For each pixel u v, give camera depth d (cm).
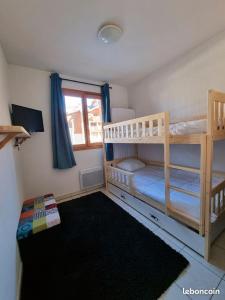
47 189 293
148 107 337
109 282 133
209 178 136
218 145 228
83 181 329
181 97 266
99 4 147
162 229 196
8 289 100
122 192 278
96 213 244
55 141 285
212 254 152
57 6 146
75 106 320
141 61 264
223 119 149
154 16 166
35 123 249
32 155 275
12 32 177
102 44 209
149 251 162
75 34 187
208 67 223
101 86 344
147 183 243
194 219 152
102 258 158
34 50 216
